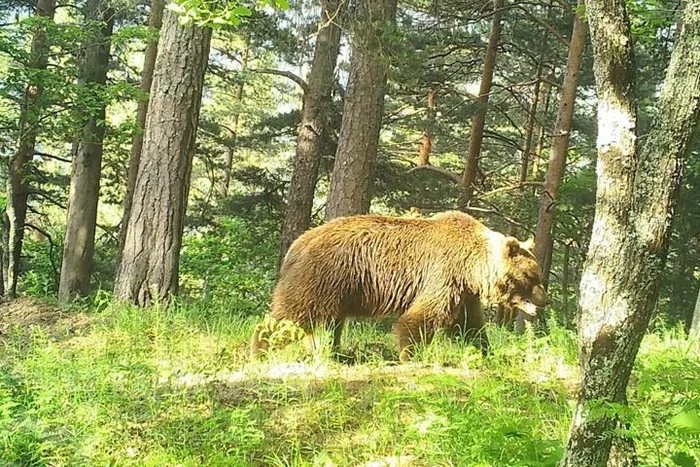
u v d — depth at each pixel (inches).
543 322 481.4
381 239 320.5
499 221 954.7
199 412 242.8
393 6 550.0
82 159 745.0
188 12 240.2
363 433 226.2
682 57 147.4
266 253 870.4
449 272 317.4
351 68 571.2
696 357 304.8
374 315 326.0
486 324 357.4
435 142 1219.2
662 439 177.0
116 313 393.1
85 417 229.6
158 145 435.2
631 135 153.0
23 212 791.7
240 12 240.4
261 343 312.5
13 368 297.7
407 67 535.5
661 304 860.6
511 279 320.2
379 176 939.3
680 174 148.2
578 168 992.2
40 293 789.9
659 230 147.8
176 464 206.1
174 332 351.3
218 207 1053.2
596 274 151.6
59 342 345.7
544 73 1107.9
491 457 167.9
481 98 824.3
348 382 273.4
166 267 434.9
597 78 156.7
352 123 567.2
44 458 208.2
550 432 207.8
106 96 583.8
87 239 749.9
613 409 141.0
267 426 233.6
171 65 435.2
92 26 601.0
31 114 573.6
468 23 847.1
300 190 815.1
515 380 263.6
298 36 724.0
